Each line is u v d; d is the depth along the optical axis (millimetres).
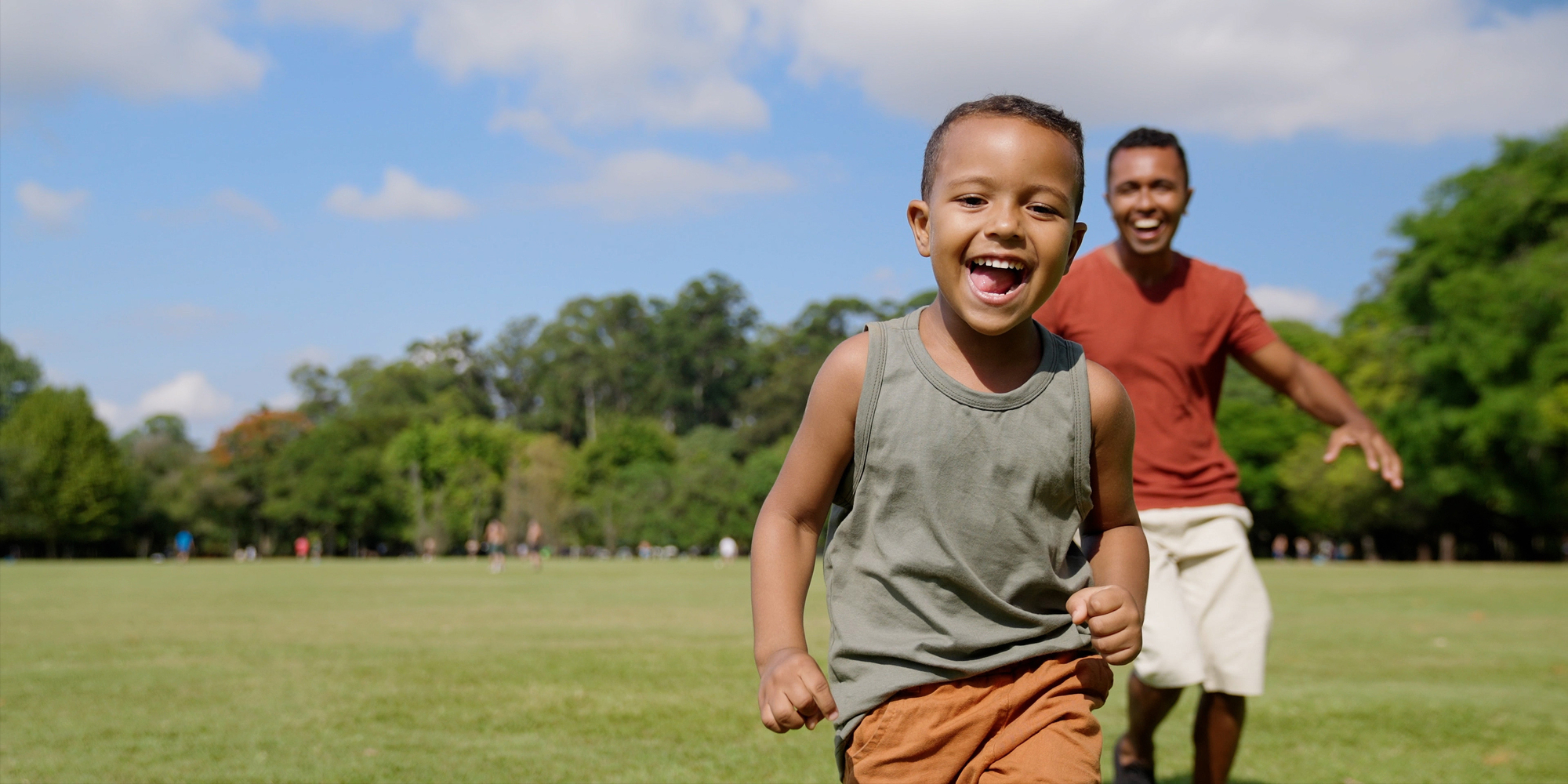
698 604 17359
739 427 112188
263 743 5320
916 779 2297
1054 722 2246
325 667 8359
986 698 2295
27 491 75875
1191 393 4172
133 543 88125
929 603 2303
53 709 6359
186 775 4629
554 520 85812
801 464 2365
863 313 117688
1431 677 8016
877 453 2307
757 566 2342
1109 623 2072
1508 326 39062
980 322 2135
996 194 2086
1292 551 74188
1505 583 25969
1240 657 4070
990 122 2105
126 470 82250
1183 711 6703
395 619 13750
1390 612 15445
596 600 18922
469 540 90812
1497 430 39156
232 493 88375
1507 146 42188
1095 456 2398
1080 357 2379
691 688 7211
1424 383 42781
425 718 6062
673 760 4988
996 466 2279
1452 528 59312
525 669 8266
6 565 52281
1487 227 40531
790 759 5012
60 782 4484
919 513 2305
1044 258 2109
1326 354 54219
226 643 10367
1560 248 38938
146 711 6277
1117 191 4172
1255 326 4250
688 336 126688
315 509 88062
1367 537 63844
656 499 88062
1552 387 38375
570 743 5363
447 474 94500
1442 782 4664
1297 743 5504
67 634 11336
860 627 2340
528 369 131375
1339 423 4219
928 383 2291
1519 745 5445
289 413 99812
